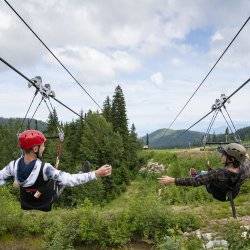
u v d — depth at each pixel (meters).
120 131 103.50
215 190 7.32
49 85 15.37
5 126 104.69
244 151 7.25
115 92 106.50
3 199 23.55
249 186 31.27
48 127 73.75
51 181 6.14
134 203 21.09
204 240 16.88
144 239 20.08
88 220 20.34
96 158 90.38
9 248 20.30
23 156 6.25
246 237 10.15
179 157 92.50
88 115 99.19
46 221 21.36
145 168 99.31
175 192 36.38
